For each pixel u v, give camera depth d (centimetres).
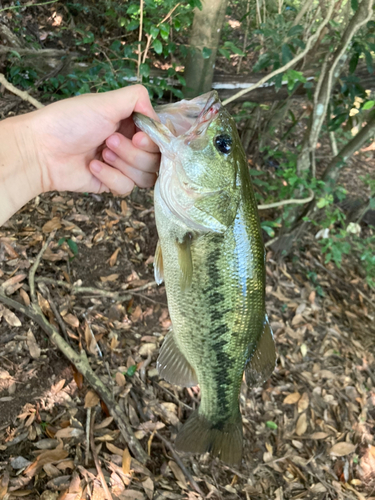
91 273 315
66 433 228
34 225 312
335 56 323
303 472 297
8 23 392
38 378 242
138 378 279
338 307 442
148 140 153
